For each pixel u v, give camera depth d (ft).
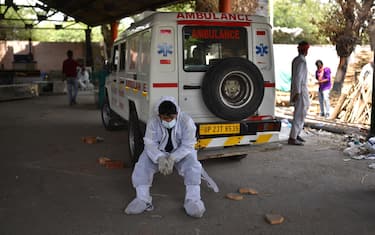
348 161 22.76
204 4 40.60
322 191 17.84
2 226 14.40
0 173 20.95
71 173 20.92
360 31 50.55
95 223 14.61
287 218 14.92
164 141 15.75
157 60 19.04
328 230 13.88
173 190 18.16
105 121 33.58
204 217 15.07
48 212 15.69
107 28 80.43
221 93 18.93
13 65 89.25
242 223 14.52
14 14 112.47
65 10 67.51
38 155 24.88
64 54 101.24
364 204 16.24
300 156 24.07
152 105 19.13
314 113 41.70
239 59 18.99
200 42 19.63
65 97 65.26
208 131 19.19
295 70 26.17
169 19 19.11
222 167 21.91
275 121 20.25
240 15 20.27
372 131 26.20
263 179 19.70
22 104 54.39
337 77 50.08
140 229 14.08
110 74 31.09
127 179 19.84
